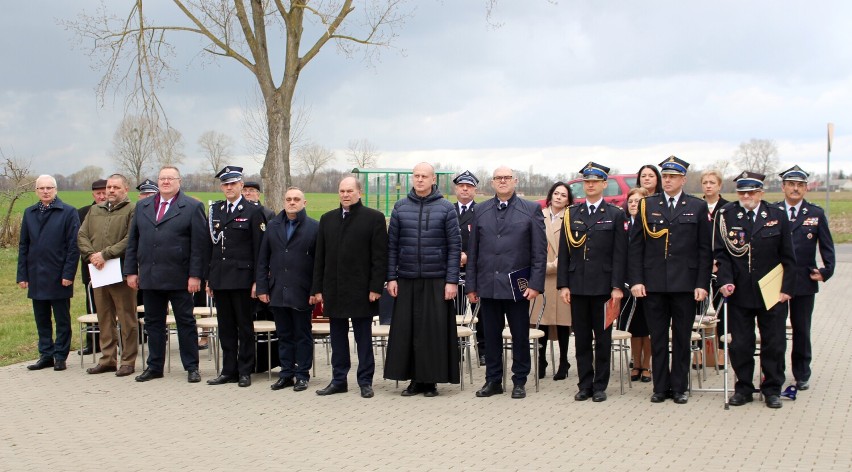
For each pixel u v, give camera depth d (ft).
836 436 22.98
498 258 28.22
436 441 22.99
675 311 27.30
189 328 31.71
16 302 55.72
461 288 35.47
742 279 26.61
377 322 38.14
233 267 30.48
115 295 32.81
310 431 24.26
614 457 21.20
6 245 89.20
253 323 31.42
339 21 59.67
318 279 29.22
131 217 33.71
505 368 29.94
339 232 28.81
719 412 25.95
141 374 32.30
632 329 30.60
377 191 104.83
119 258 32.71
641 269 27.37
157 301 31.89
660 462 20.71
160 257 31.32
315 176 170.19
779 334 26.66
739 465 20.38
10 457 21.86
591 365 28.14
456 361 28.68
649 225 27.20
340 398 28.66
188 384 31.14
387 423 25.11
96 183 35.81
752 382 27.22
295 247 29.68
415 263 28.60
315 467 20.68
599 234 27.63
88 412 26.86
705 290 26.86
